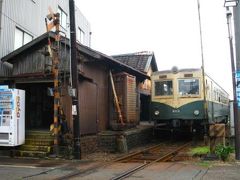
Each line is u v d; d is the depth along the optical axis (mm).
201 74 20141
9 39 18188
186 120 20266
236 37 12906
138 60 29922
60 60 16141
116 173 10578
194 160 13211
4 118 14281
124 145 16672
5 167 11742
